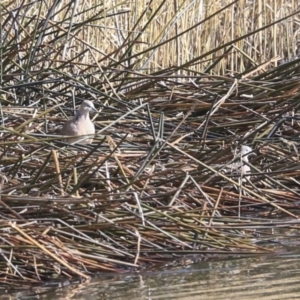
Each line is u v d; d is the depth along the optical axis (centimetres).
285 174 1341
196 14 1986
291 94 1538
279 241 1108
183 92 1591
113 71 1534
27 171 1160
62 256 975
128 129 1412
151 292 909
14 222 973
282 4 2150
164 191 1158
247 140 1388
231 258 1040
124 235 1047
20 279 953
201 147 1292
